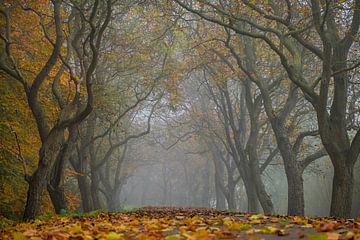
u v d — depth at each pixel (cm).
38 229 901
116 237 622
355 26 1656
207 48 2662
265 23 2417
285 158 2044
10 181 2244
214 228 739
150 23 2775
